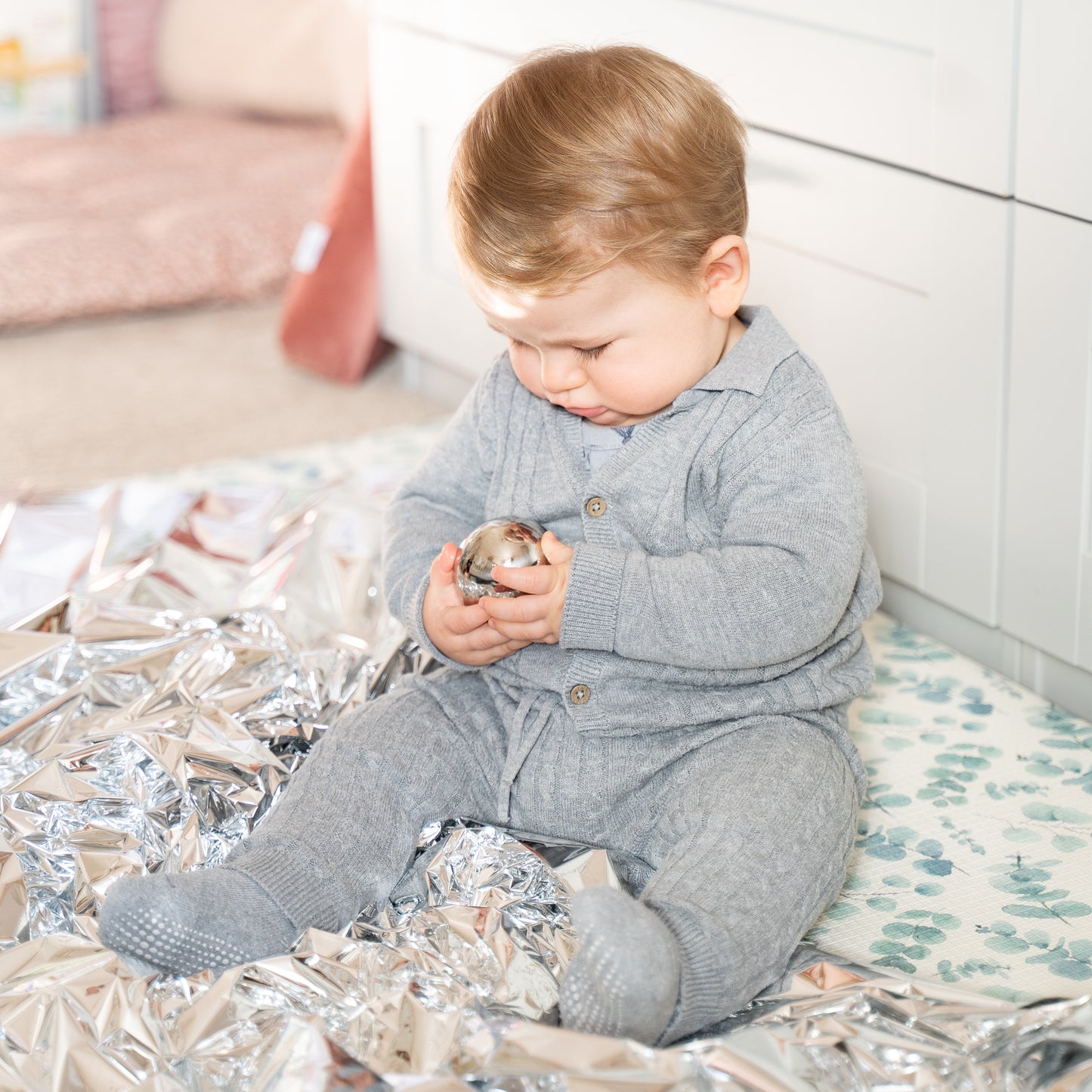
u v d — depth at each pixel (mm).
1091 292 1024
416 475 1099
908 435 1231
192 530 1410
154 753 1015
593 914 711
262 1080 705
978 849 990
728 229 922
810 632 891
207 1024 749
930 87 1110
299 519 1386
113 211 2658
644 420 967
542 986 803
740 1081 678
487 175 877
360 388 2094
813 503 910
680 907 775
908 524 1258
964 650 1271
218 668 1142
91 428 1956
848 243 1230
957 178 1107
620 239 860
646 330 892
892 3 1123
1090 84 986
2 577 1334
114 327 2422
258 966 781
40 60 3430
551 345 902
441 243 1847
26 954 825
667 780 927
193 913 801
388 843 911
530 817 958
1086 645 1110
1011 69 1041
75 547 1381
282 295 2559
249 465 1728
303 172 2754
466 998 775
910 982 770
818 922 921
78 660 1152
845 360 1273
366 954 802
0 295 2348
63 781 987
